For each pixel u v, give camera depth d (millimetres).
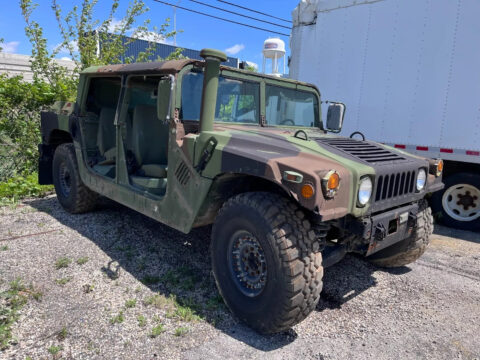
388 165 2721
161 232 4359
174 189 3096
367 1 5480
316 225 2561
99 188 4176
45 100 7227
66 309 2748
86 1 8250
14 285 2959
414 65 5113
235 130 3170
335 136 3623
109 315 2693
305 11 6289
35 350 2307
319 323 2773
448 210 5285
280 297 2350
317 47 6141
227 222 2662
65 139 5336
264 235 2393
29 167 6867
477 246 4566
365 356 2412
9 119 6934
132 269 3430
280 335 2594
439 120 4965
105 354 2299
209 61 2816
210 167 2752
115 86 4617
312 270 2369
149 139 3887
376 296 3225
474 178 4973
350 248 2805
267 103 3730
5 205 5324
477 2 4543
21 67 8961
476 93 4645
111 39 8836
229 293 2711
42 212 5020
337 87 5934
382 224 2643
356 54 5676
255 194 2578
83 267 3414
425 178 3137
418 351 2492
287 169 2320
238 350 2396
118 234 4238
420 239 3422
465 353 2488
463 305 3111
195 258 3721
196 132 3164
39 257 3592
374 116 5562
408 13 5102
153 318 2676
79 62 8391
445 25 4812
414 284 3473
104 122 4410
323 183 2219
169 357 2295
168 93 2904
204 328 2607
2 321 2521
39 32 7684
